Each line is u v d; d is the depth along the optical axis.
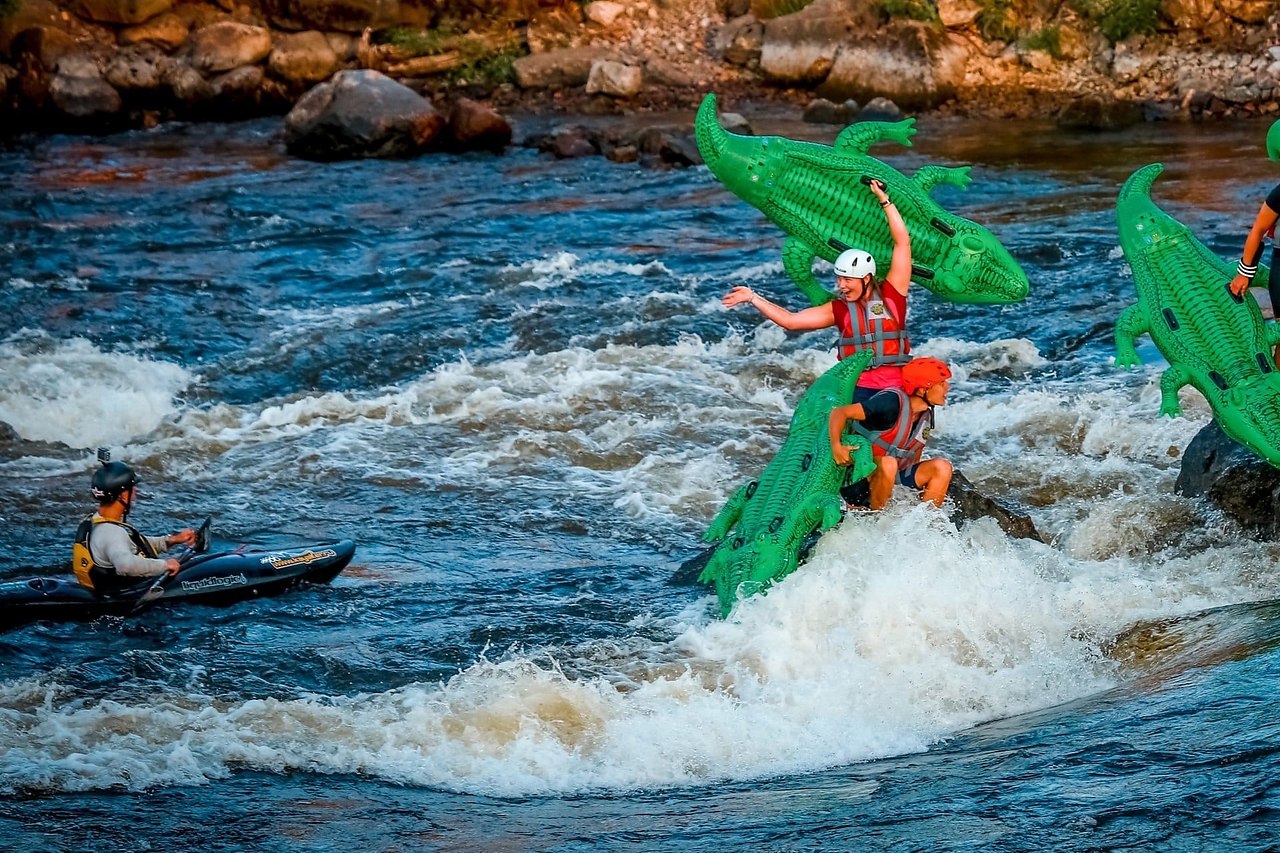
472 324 56.72
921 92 103.56
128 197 80.81
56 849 18.11
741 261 64.81
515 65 108.56
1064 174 80.94
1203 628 24.81
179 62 106.25
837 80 106.00
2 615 30.30
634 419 45.94
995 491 37.91
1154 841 15.71
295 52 107.31
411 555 35.41
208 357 54.62
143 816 19.33
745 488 30.53
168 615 31.02
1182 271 29.91
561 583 32.69
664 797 20.03
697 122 31.50
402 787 20.89
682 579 32.06
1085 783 17.62
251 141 98.88
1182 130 94.00
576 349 53.06
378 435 45.44
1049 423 43.38
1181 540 31.56
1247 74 100.12
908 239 31.05
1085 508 35.66
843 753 21.77
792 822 17.80
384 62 109.69
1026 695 23.86
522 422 46.16
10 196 80.62
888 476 28.89
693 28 113.69
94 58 104.69
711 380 49.59
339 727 23.16
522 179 85.00
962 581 26.50
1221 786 16.81
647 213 75.38
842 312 29.75
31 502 39.88
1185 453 34.91
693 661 26.12
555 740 22.61
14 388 48.97
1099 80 104.19
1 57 104.38
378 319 58.06
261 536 37.00
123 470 31.45
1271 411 28.27
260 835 18.58
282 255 68.62
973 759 19.66
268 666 27.72
